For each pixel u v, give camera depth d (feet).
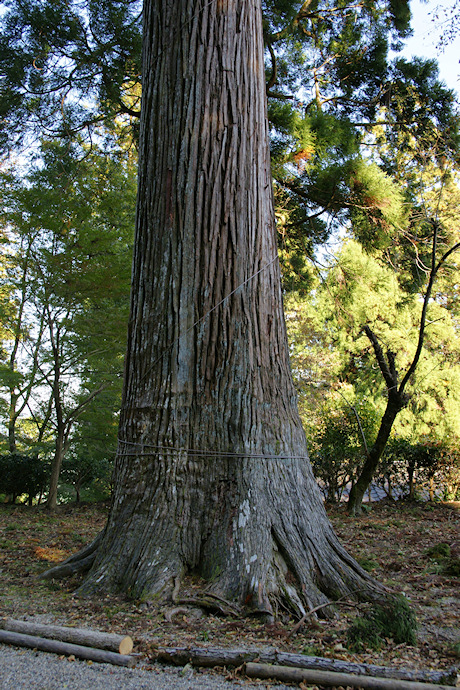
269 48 34.32
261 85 16.53
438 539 22.29
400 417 55.01
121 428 15.15
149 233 15.39
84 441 39.01
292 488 14.14
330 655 9.92
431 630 11.73
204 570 13.09
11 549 20.53
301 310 60.39
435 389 57.26
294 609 12.04
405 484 34.27
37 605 12.50
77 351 35.96
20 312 40.42
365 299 45.21
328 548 13.84
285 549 13.10
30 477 38.65
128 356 15.48
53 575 14.80
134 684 8.77
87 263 31.58
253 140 15.76
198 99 15.29
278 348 15.39
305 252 40.65
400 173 38.60
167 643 10.29
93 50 31.01
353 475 33.60
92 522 31.04
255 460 13.87
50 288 33.17
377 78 38.91
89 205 33.86
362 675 9.02
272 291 15.56
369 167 29.89
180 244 14.79
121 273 31.99
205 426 14.02
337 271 38.24
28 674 9.09
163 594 12.37
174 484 13.80
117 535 13.97
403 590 14.92
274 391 14.85
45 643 10.14
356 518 28.07
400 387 26.94
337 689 8.77
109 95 32.22
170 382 14.32
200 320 14.42
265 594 12.15
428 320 56.29
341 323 41.19
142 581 12.77
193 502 13.66
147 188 15.70
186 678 9.09
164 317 14.66
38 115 32.81
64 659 9.78
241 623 11.35
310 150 30.45
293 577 12.84
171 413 14.16
